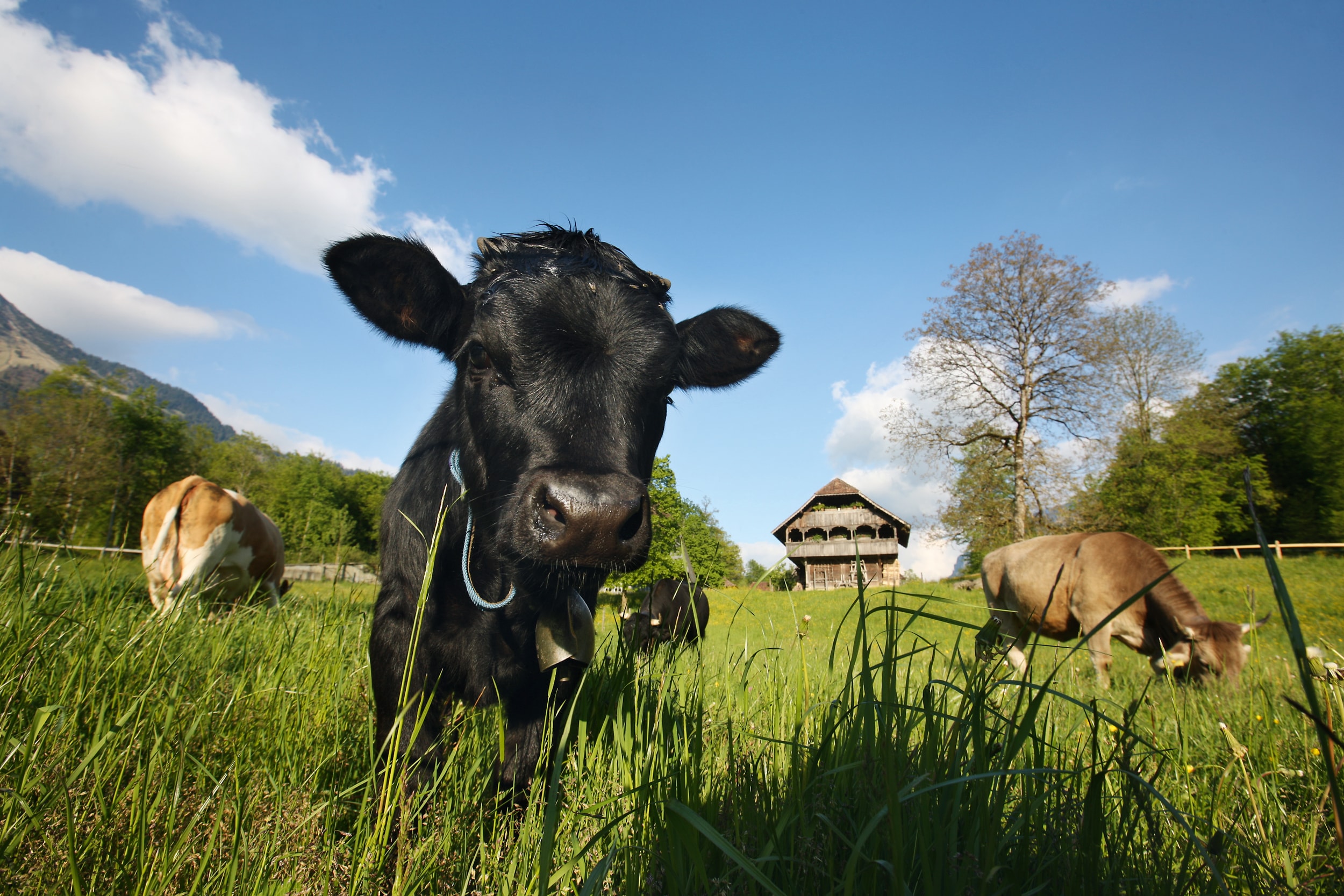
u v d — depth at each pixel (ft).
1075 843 4.87
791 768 5.72
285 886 4.90
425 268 9.21
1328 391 157.48
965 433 117.60
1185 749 9.59
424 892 5.61
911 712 6.00
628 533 7.35
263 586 27.43
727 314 11.31
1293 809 8.17
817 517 171.01
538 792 7.27
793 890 4.50
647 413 8.98
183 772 5.56
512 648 8.82
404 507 9.52
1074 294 110.83
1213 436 139.85
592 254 9.97
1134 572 26.32
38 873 4.75
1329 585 62.13
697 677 10.02
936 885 4.22
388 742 6.17
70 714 6.48
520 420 8.18
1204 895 4.89
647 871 4.89
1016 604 31.53
